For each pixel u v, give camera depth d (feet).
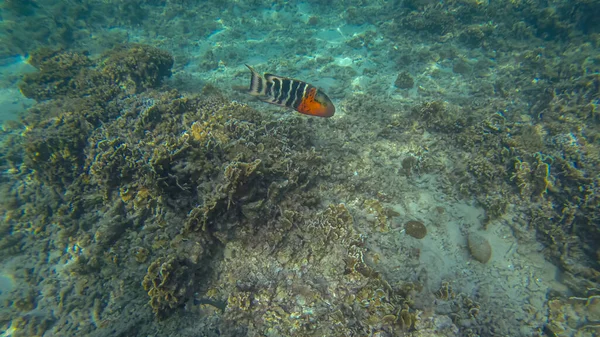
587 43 6.54
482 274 3.23
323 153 4.09
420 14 7.86
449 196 3.81
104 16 8.80
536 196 3.60
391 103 5.50
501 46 6.95
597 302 2.91
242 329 2.54
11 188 3.84
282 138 3.79
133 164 3.42
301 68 6.99
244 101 5.56
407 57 6.75
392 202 3.75
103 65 5.26
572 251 3.26
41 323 2.81
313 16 8.89
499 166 3.84
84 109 4.36
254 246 2.90
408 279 2.93
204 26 8.60
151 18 9.06
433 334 2.51
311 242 2.90
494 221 3.58
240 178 2.75
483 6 7.52
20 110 5.45
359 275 2.72
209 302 2.69
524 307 3.01
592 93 4.73
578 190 3.47
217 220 2.79
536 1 7.46
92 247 3.19
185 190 2.98
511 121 4.67
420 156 4.21
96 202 3.52
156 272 2.62
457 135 4.33
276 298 2.66
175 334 2.55
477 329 2.78
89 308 2.86
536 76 5.83
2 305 2.95
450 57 6.85
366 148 4.33
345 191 3.69
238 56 7.57
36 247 3.33
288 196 3.09
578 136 4.14
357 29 8.47
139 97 4.77
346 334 2.43
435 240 3.45
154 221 3.18
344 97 5.77
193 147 3.08
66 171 3.76
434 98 5.70
